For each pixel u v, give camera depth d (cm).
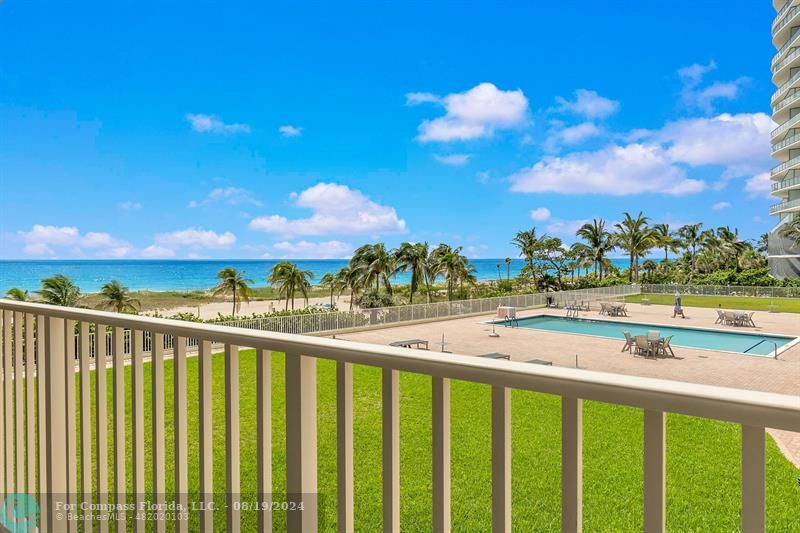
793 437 627
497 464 84
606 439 657
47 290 2525
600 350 1518
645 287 3928
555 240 4966
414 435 670
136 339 154
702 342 1772
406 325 2091
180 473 143
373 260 4159
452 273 4450
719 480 525
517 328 2014
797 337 1770
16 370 206
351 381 104
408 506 456
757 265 5859
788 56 4712
